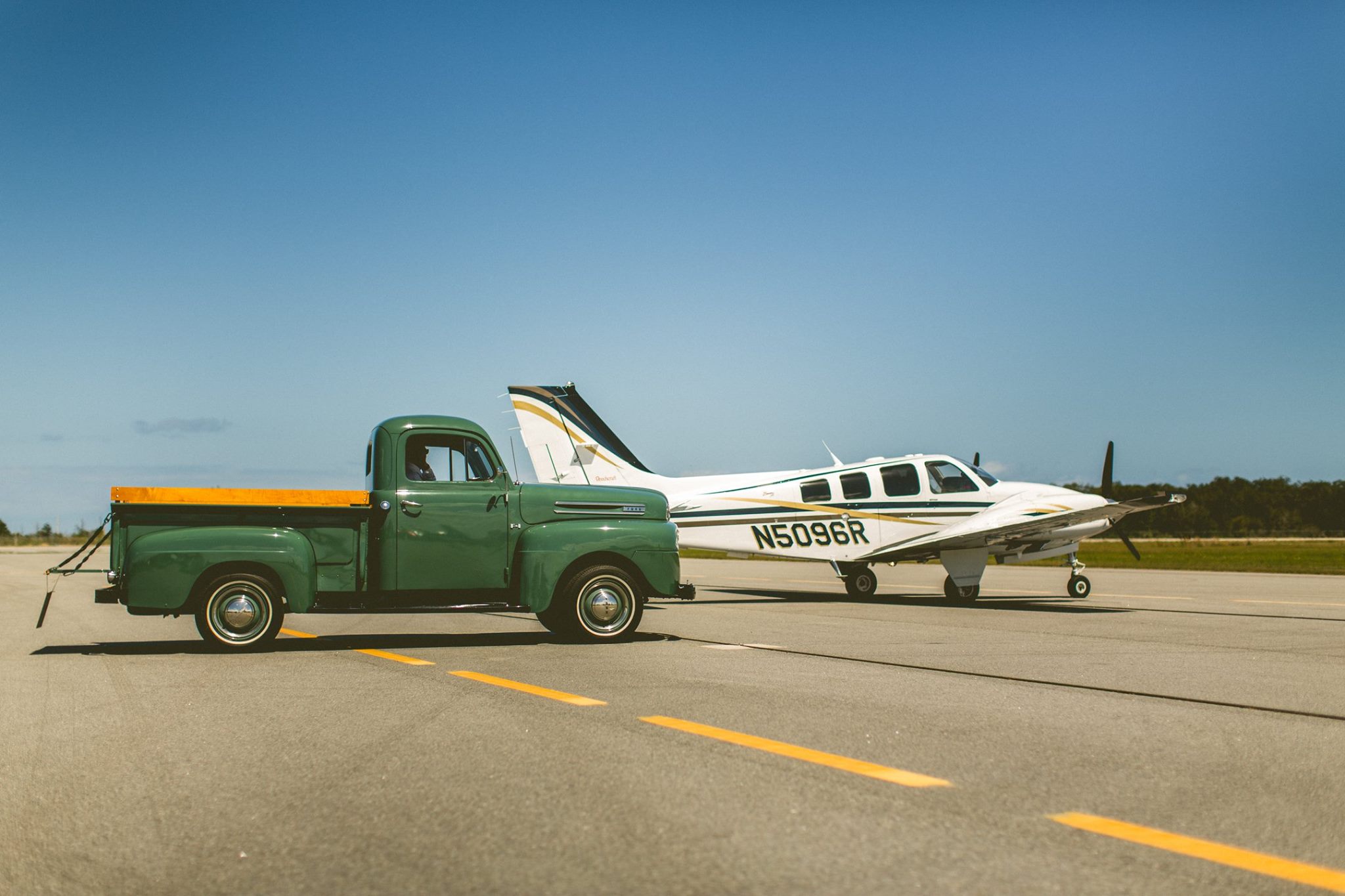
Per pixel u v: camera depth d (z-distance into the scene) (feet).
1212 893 10.22
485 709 20.34
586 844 11.78
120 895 10.36
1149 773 15.12
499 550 32.24
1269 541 282.77
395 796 13.92
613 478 54.95
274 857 11.48
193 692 22.62
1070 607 49.37
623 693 22.35
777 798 13.66
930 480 53.88
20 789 14.37
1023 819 12.71
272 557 29.99
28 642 33.24
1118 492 264.31
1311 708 20.54
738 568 94.38
